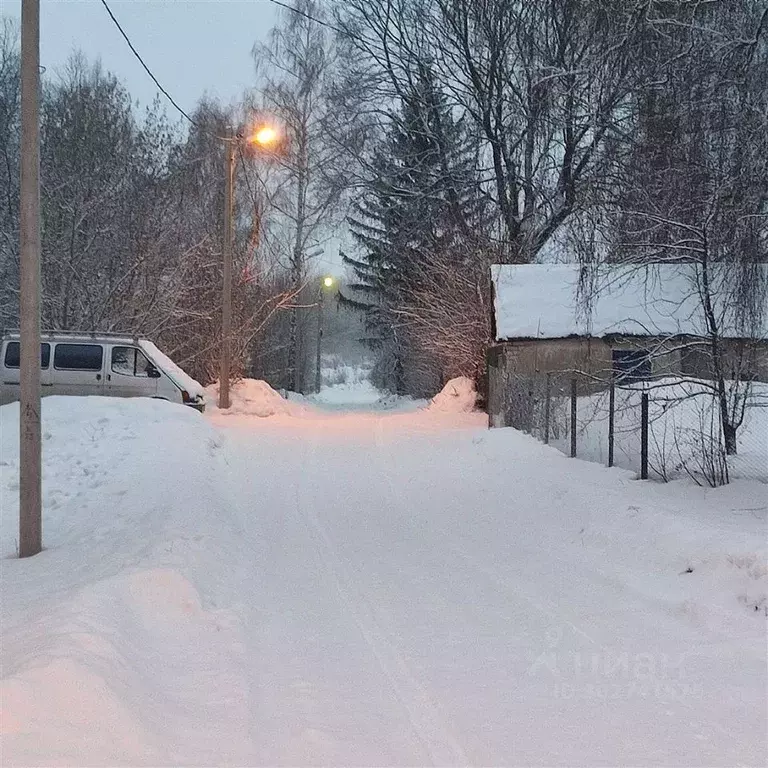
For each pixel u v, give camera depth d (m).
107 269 25.33
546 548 9.64
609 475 13.05
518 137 26.88
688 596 7.34
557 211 24.73
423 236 31.59
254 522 11.28
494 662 6.04
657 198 12.00
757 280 11.30
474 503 12.59
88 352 21.14
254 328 29.98
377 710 5.17
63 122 27.62
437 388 37.38
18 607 6.85
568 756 4.55
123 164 27.61
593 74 14.29
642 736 4.81
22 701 4.29
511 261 26.91
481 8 27.52
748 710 5.16
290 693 5.43
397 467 16.14
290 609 7.41
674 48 11.73
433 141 31.09
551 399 17.59
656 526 9.25
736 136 11.05
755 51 10.93
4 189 26.34
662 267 13.20
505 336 20.91
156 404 18.41
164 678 5.57
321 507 12.36
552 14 22.44
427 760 4.48
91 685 4.64
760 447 13.12
